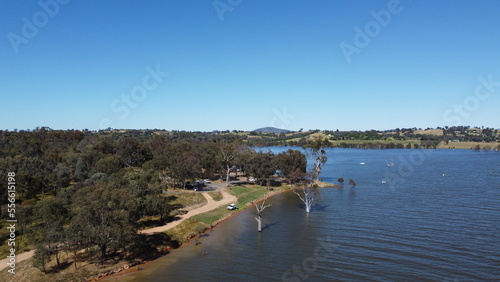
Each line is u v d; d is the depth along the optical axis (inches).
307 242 2709.2
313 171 5310.0
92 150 5477.4
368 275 2070.6
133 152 6166.3
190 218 3422.7
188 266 2321.6
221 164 6033.5
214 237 2947.8
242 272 2191.2
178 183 5255.9
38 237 2284.7
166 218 3432.6
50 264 2284.7
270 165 5349.4
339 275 2084.2
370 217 3385.8
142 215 2960.1
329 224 3193.9
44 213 2519.7
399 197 4392.2
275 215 3668.8
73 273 2164.1
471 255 2319.1
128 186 3324.3
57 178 3826.3
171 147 6909.5
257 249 2598.4
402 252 2406.5
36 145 5772.6
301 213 3705.7
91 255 2439.7
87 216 2256.4
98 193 2396.7
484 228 2908.5
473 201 4028.1
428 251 2409.0
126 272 2251.5
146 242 2687.0
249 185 5575.8
